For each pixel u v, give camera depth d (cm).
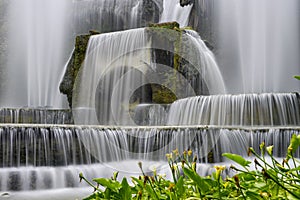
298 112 972
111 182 133
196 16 1931
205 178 133
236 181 116
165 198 125
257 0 1909
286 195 111
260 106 982
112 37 1391
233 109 1005
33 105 2127
